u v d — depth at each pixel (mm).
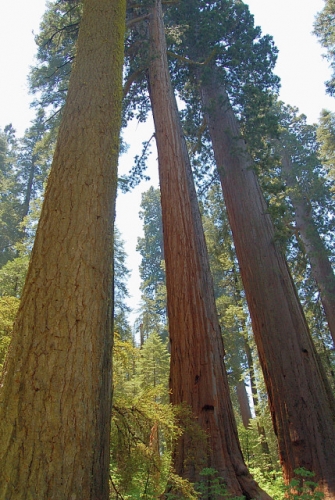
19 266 10078
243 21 12320
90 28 4652
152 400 3270
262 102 10969
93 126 3684
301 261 12391
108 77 4199
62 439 2115
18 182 21078
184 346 5637
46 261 2764
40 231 2973
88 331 2562
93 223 3061
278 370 7156
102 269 2924
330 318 14359
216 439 4758
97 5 4926
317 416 6500
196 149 12352
